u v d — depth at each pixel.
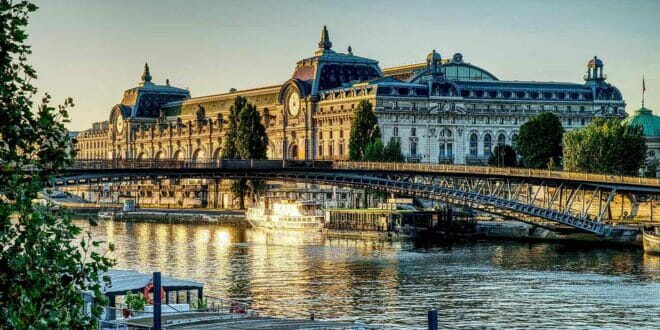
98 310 36.41
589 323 96.56
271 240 194.62
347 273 135.38
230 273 134.75
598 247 169.38
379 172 182.75
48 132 35.09
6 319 33.16
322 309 104.81
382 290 118.56
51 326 34.66
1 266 33.69
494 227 196.12
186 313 74.38
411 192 187.00
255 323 69.69
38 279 34.03
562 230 183.00
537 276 129.75
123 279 86.88
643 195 186.00
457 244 182.12
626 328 94.25
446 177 189.12
